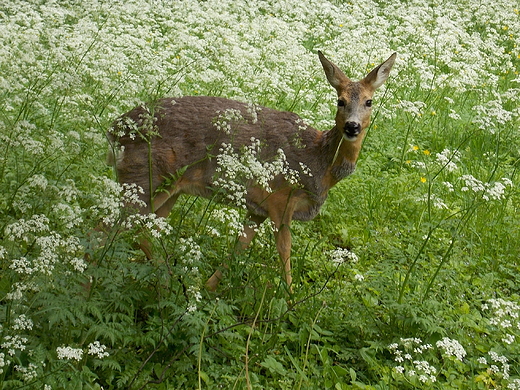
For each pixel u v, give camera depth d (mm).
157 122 3152
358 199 3916
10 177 3156
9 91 3676
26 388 2441
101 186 2795
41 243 2508
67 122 3660
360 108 3256
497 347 3014
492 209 3977
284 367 2891
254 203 3256
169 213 3375
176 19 6086
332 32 6387
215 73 4238
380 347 2941
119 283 2779
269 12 6672
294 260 3430
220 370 2771
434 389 2838
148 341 2738
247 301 3023
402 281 3326
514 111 4863
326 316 3078
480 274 3545
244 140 3217
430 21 6754
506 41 7031
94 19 5418
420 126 4863
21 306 2572
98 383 2654
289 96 4586
